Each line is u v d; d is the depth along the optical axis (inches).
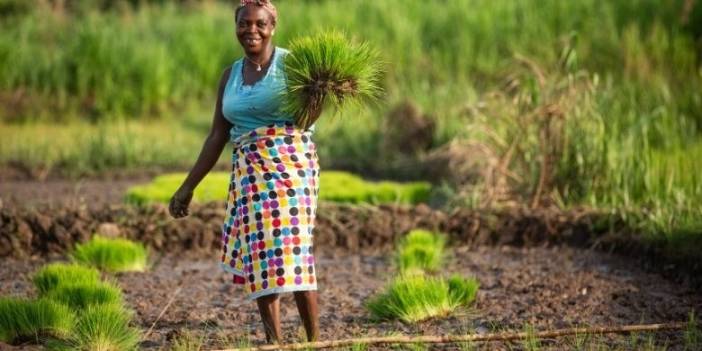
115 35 1221.1
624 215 567.8
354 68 327.6
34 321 365.1
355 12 1254.3
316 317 338.3
